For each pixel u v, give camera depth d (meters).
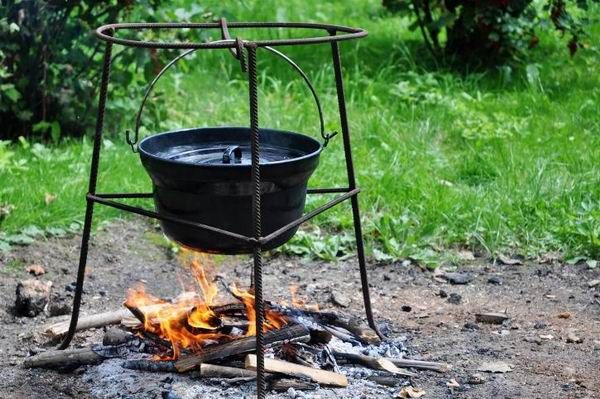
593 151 7.30
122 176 6.79
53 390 4.37
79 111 7.61
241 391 4.27
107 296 5.53
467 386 4.43
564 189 6.57
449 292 5.60
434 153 7.40
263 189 4.08
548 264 5.97
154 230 6.38
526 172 6.92
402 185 6.73
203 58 9.33
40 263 5.85
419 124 7.93
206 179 4.02
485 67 9.45
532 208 6.41
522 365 4.65
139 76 8.24
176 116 8.03
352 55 9.58
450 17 9.09
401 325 5.14
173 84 8.38
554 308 5.38
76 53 7.51
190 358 4.38
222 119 7.99
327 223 6.42
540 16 10.16
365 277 4.85
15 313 5.24
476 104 8.40
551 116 8.18
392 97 8.52
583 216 6.32
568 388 4.41
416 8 9.38
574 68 9.45
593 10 10.92
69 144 7.48
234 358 4.43
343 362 4.58
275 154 4.57
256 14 10.95
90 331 4.97
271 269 5.93
